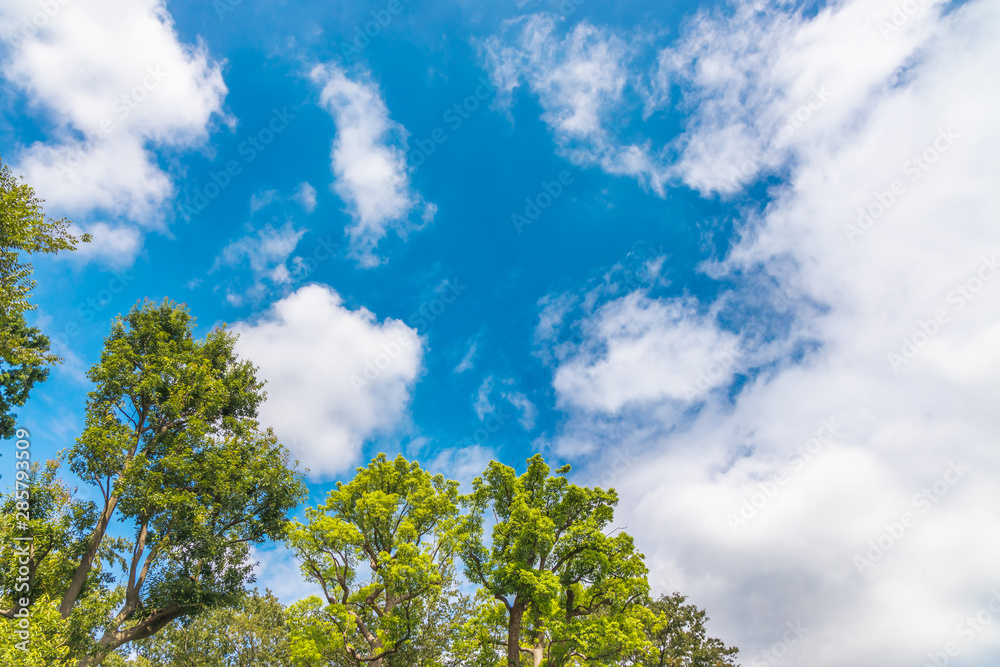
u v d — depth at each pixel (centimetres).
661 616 2247
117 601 2130
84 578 2030
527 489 2212
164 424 2397
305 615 2016
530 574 1791
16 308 1841
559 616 2012
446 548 2038
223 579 2208
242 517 2297
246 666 2928
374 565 2183
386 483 2398
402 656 1950
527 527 1905
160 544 2078
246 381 2720
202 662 2847
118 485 2041
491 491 2203
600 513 2139
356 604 2116
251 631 3003
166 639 2850
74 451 2070
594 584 2058
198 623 2891
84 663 1861
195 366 2442
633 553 2050
